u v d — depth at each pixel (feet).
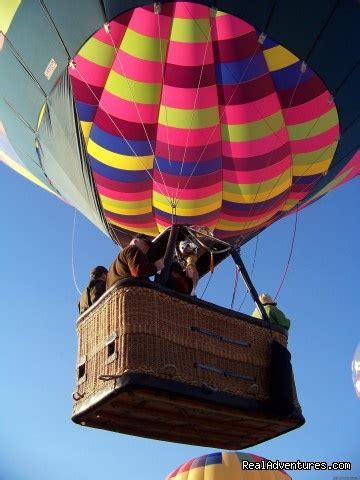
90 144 27.94
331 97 23.73
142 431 14.42
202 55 25.35
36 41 20.98
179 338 12.64
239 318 13.57
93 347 12.96
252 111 26.43
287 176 28.17
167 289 12.84
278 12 20.57
